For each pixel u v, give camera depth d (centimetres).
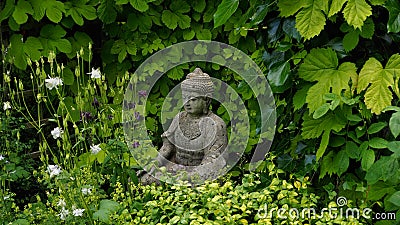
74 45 391
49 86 270
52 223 271
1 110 351
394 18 222
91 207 270
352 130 246
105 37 420
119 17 398
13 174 313
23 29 379
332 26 246
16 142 327
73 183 274
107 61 408
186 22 396
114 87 412
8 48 361
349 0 217
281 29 251
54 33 377
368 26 233
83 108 301
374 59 229
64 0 383
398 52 246
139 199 279
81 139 270
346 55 239
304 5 226
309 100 235
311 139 261
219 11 259
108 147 291
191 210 241
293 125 268
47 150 395
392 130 209
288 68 250
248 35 383
